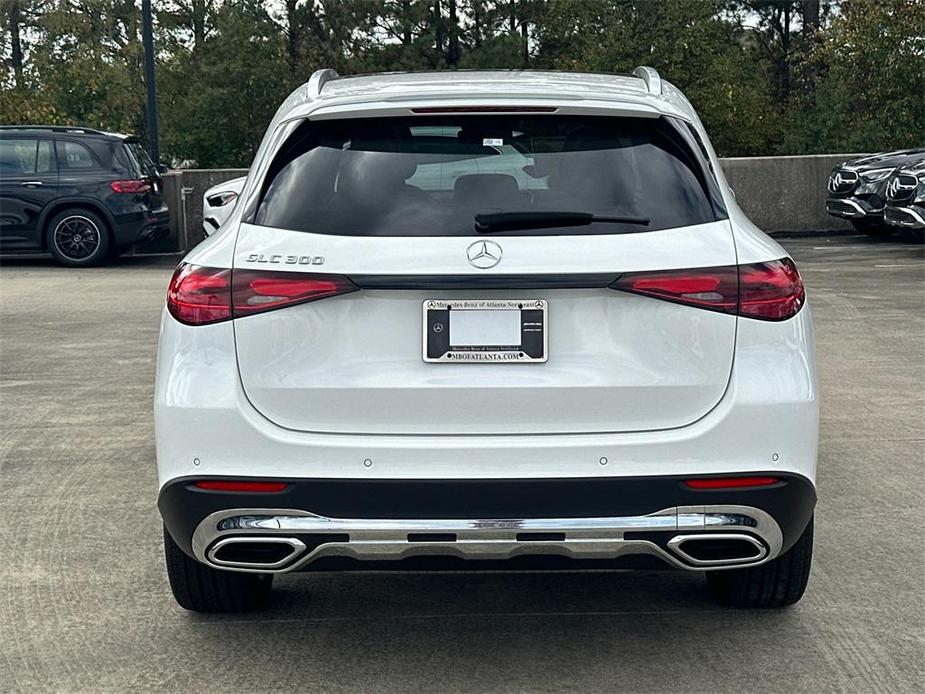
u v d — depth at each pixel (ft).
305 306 11.84
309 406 11.84
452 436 11.73
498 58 152.56
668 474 11.69
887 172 65.16
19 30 173.37
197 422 11.88
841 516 18.20
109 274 54.95
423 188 12.13
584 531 11.64
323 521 11.73
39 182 58.49
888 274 49.49
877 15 93.25
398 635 13.89
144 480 20.45
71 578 15.80
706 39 106.63
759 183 74.18
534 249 11.67
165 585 15.55
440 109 12.42
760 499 11.81
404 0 153.58
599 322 11.78
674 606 14.73
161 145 139.74
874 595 14.99
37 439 23.35
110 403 26.55
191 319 12.08
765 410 11.84
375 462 11.66
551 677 12.71
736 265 11.94
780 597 14.21
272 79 133.59
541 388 11.71
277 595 15.23
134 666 13.08
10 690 12.51
